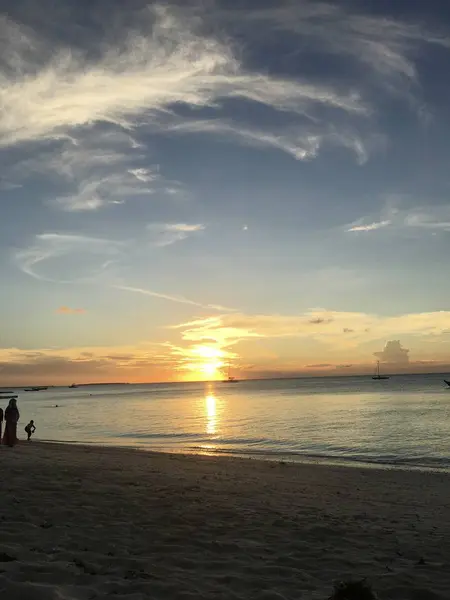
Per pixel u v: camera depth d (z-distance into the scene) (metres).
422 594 5.88
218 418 56.50
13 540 6.94
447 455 26.45
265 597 5.39
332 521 9.72
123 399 137.62
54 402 123.56
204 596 5.25
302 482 15.54
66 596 4.75
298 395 122.62
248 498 11.73
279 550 7.50
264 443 32.66
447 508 12.03
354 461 24.66
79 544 7.00
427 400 82.69
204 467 17.67
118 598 4.90
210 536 8.03
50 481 12.03
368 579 6.33
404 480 17.00
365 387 170.62
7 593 4.61
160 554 6.87
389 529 9.30
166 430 42.97
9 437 21.25
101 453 20.39
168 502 10.41
